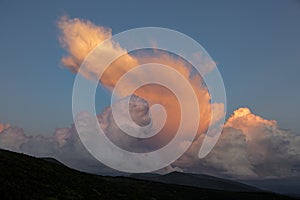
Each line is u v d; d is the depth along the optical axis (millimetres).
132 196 89438
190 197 130125
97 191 79000
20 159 82312
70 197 63250
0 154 78438
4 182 55188
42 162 90125
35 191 57906
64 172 89312
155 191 122062
